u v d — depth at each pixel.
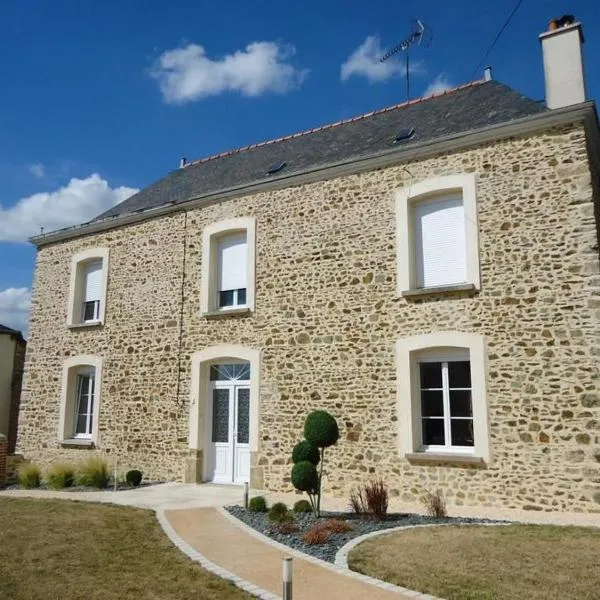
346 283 10.23
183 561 5.77
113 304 13.31
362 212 10.30
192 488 10.80
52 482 11.05
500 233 8.96
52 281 14.60
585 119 8.59
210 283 11.92
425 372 9.48
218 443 11.54
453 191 9.54
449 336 9.06
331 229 10.58
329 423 8.08
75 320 13.95
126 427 12.48
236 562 5.75
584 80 9.14
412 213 9.91
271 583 5.09
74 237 14.45
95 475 10.99
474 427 8.70
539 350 8.41
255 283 11.26
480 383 8.71
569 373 8.17
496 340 8.73
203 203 12.32
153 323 12.56
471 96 11.12
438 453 8.88
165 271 12.65
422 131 10.60
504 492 8.36
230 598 4.72
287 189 11.25
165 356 12.23
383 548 6.07
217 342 11.54
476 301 8.98
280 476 10.34
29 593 4.76
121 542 6.51
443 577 5.14
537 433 8.27
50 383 13.97
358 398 9.76
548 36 9.32
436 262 9.60
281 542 6.57
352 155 11.07
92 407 13.45
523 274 8.70
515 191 8.95
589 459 7.90
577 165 8.55
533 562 5.50
